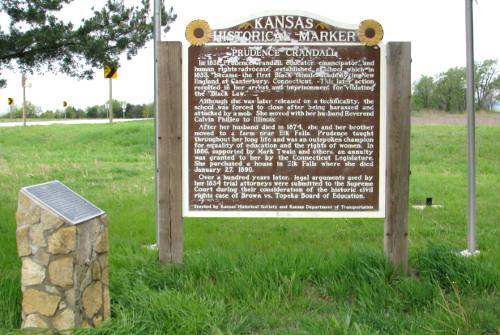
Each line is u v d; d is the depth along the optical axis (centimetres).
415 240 790
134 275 577
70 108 6619
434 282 555
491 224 888
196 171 599
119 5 995
